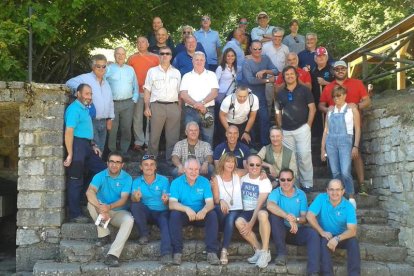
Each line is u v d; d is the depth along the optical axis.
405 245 5.82
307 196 6.52
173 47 8.79
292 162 6.26
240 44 8.76
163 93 6.83
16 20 6.91
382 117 6.46
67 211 6.20
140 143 7.55
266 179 5.84
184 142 6.42
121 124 7.24
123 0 9.70
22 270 5.88
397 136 6.02
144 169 5.73
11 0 6.91
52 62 10.57
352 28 16.08
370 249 5.79
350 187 6.25
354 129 6.44
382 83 14.04
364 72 10.86
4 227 7.63
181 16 10.79
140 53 7.54
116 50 7.06
